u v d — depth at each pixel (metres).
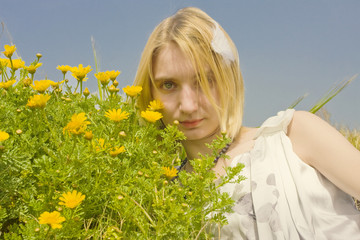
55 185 1.09
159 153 1.42
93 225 1.21
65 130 1.23
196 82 1.47
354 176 1.19
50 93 1.57
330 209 1.25
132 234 1.13
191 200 1.18
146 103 1.69
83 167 1.18
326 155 1.25
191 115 1.47
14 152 1.14
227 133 1.50
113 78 1.58
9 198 1.13
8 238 1.03
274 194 1.27
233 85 1.51
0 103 1.33
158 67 1.51
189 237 1.19
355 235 1.22
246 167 1.35
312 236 1.19
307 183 1.26
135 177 1.24
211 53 1.45
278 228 1.22
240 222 1.27
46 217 0.89
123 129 1.49
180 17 1.52
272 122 1.40
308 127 1.32
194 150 1.61
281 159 1.32
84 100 1.59
